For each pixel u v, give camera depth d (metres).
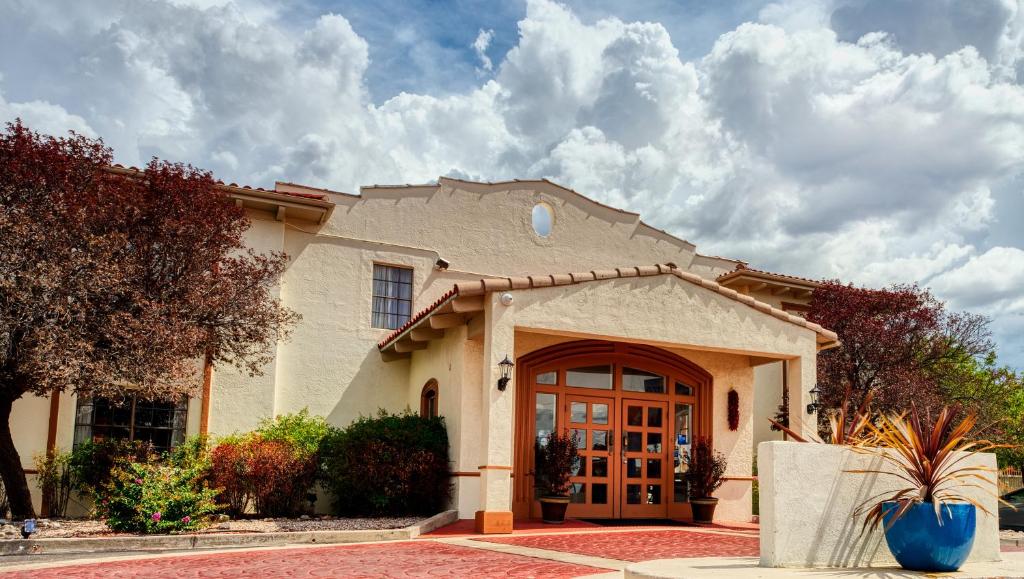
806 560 7.30
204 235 13.17
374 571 8.20
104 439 14.53
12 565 8.81
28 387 12.41
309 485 14.79
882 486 7.82
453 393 14.88
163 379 12.24
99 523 12.83
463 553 9.81
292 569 8.38
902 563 7.23
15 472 12.80
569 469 14.09
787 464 7.42
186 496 11.80
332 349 17.67
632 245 21.59
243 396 16.47
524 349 14.86
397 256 18.69
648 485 15.80
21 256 11.38
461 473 14.09
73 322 11.76
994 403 20.70
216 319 13.59
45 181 11.85
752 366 16.98
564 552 9.88
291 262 17.62
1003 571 7.13
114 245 12.03
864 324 19.27
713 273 22.64
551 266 20.39
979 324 20.08
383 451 14.11
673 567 7.14
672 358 16.30
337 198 18.38
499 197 20.12
